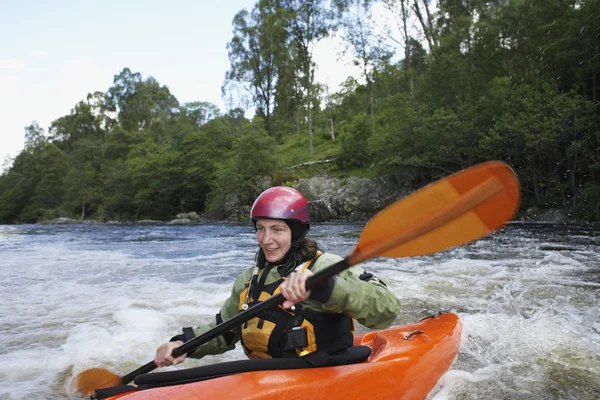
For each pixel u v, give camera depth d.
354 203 26.41
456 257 8.84
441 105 25.28
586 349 3.56
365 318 2.05
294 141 46.53
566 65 21.62
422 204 1.81
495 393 2.79
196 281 6.91
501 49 24.73
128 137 63.03
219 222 31.09
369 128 32.59
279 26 39.22
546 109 19.81
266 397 1.84
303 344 2.08
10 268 8.45
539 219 19.48
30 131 83.06
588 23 19.70
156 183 41.59
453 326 2.91
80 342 3.87
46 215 55.00
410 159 24.12
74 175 53.56
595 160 19.41
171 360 2.20
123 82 80.06
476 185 1.74
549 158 20.12
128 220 45.44
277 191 2.17
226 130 44.66
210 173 39.16
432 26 32.56
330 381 2.00
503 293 5.55
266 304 1.89
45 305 5.32
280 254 2.16
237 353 3.70
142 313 4.83
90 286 6.53
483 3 27.28
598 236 12.43
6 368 3.31
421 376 2.42
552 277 6.50
